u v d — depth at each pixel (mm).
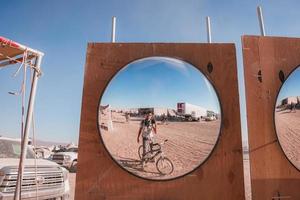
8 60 4047
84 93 3035
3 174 4516
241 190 2908
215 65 3125
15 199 3361
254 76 3148
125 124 3014
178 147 2990
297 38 3299
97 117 2994
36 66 3695
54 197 5203
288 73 3199
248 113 3068
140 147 2984
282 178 2982
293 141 3061
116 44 3166
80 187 2863
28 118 3561
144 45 3166
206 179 2934
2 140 5930
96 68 3102
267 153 3012
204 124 3021
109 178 2898
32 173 4840
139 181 2912
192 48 3166
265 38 3256
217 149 2979
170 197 2896
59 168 5562
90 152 2930
